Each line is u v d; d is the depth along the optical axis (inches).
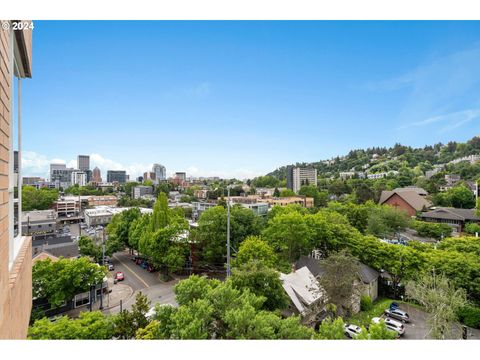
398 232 1453.0
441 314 470.9
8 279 121.0
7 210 122.3
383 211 1418.6
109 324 414.3
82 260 690.8
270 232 909.8
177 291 333.1
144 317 434.9
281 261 768.9
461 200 1733.5
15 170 199.0
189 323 265.7
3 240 110.7
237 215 1010.1
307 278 647.8
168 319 297.0
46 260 671.8
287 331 253.1
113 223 1369.3
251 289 423.8
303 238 856.3
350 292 526.3
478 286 603.8
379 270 840.9
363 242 842.8
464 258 657.6
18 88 195.6
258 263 471.8
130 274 987.9
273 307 432.5
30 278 213.6
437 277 562.9
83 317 416.2
